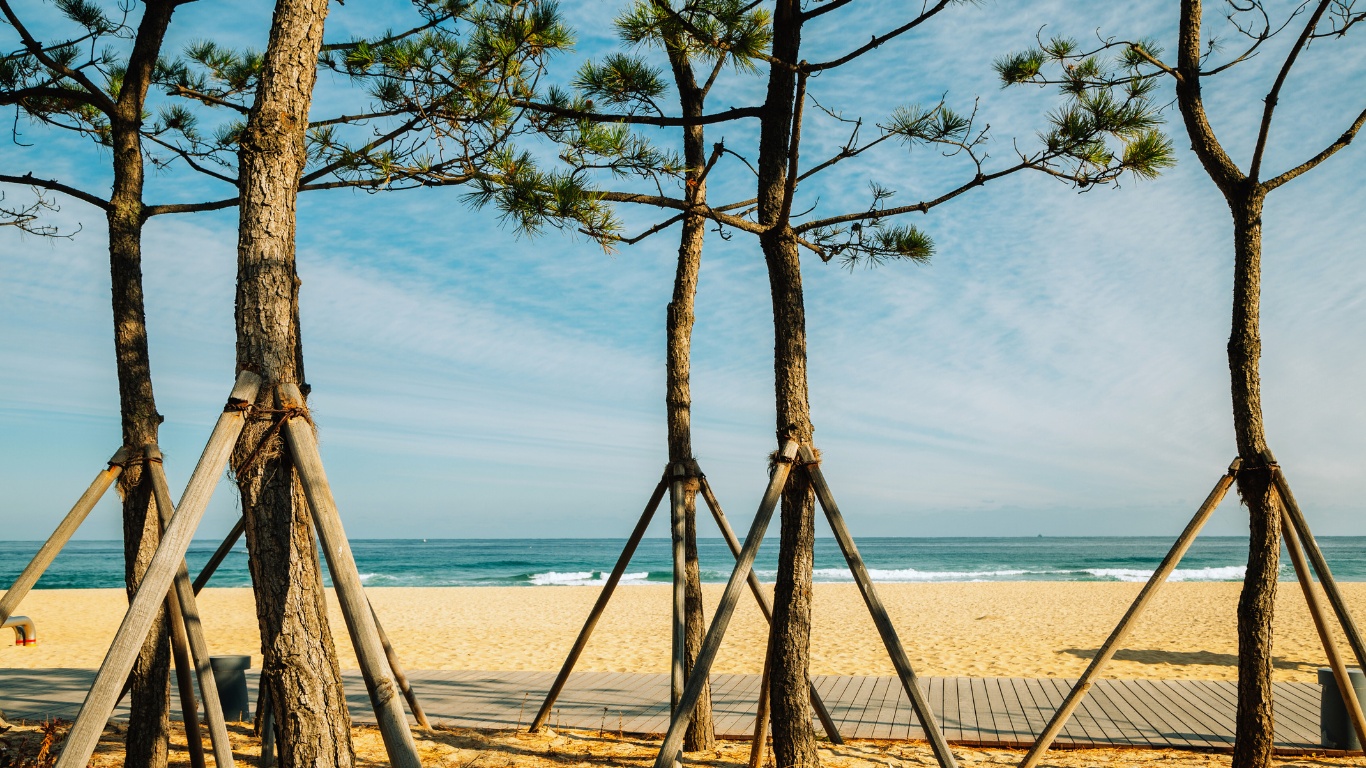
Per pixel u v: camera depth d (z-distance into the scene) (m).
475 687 8.60
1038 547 98.69
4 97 5.11
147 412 4.62
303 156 3.61
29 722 6.73
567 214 4.38
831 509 4.59
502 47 4.66
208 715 4.23
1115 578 44.03
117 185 4.95
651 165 5.25
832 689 8.27
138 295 4.82
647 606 22.16
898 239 5.92
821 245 6.12
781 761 4.89
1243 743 4.98
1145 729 6.60
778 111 5.34
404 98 5.24
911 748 6.17
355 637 3.04
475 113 4.88
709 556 77.88
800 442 4.80
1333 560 63.94
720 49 4.50
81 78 4.95
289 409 3.28
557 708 7.54
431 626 17.27
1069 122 5.00
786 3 5.25
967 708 7.39
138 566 4.45
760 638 14.00
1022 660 11.81
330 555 3.11
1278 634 13.86
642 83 5.33
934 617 18.22
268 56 3.54
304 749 3.30
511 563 63.66
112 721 6.68
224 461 3.15
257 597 3.37
